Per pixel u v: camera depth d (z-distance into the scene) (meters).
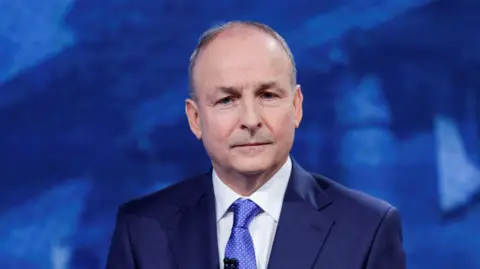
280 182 3.75
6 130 7.89
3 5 7.87
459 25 7.85
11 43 7.89
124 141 7.92
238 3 7.86
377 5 7.87
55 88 7.89
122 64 7.89
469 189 7.86
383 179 7.89
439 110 7.86
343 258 3.58
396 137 7.89
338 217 3.72
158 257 3.80
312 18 7.89
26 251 7.93
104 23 7.88
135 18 7.87
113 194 7.93
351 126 7.89
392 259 3.64
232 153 3.44
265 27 3.54
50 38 7.89
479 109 7.84
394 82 7.89
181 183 4.16
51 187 7.92
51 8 7.89
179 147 7.95
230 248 3.56
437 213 7.89
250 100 3.37
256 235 3.68
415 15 7.85
